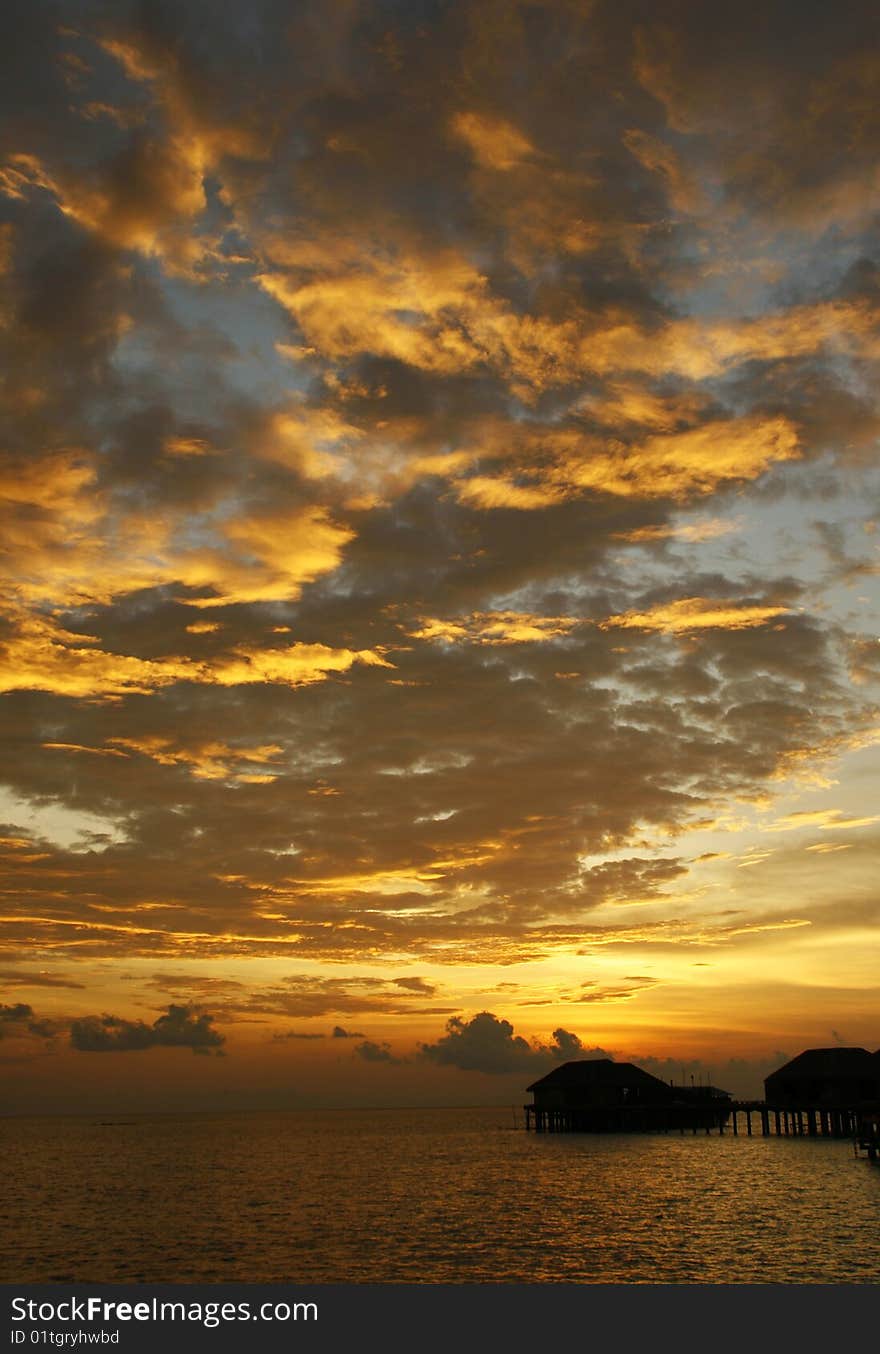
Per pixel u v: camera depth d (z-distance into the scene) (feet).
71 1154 403.75
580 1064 435.94
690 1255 146.30
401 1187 241.96
